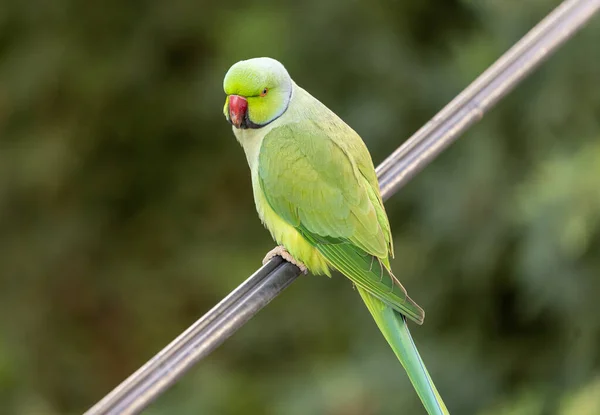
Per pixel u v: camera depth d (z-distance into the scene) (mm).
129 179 14469
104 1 13445
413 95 11922
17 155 13625
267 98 6438
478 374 10555
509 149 10555
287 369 13008
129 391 4379
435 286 10906
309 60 12461
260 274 5160
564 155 9594
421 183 11195
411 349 5902
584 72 9875
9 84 13391
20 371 13414
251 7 12961
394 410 10758
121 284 14508
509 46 10742
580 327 9750
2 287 14219
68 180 14258
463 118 6031
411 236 11383
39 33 13531
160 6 13445
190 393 12719
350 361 11375
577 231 8922
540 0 10344
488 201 10516
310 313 12711
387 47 12266
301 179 6355
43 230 14242
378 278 6051
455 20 12695
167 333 14508
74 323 14453
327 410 11195
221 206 14273
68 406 14000
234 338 13203
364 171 6359
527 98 10328
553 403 9930
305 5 12609
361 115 11977
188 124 14023
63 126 13883
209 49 13648
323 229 6340
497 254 10445
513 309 10695
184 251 14195
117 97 13859
